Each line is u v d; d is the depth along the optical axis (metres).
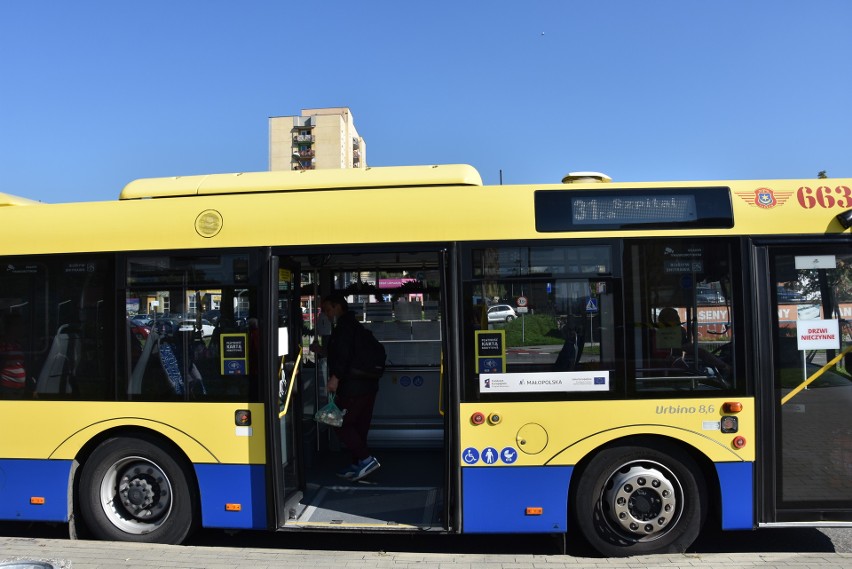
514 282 4.69
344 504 5.25
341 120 107.19
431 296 7.05
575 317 4.66
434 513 5.02
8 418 5.00
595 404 4.60
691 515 4.64
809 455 4.57
